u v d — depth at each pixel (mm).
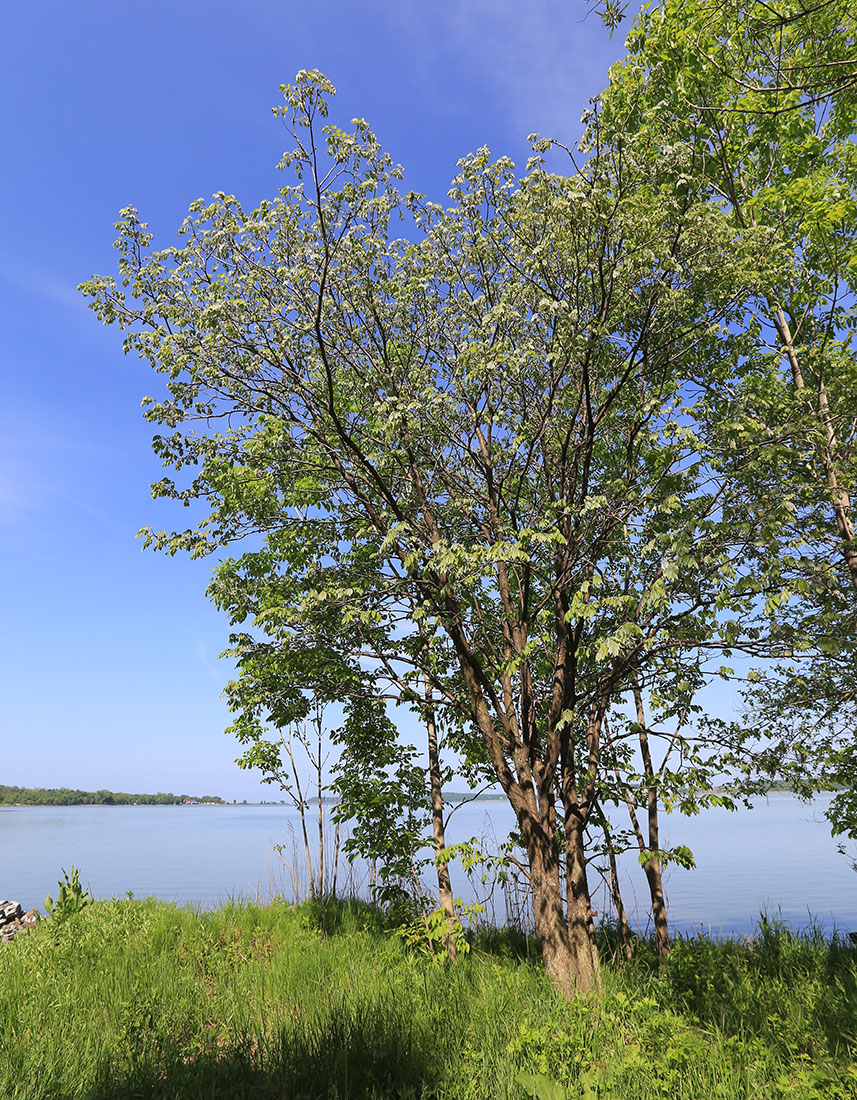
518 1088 5191
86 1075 5371
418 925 10195
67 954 9211
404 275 9750
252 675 11539
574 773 9703
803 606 9445
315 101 8180
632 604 8906
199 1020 6859
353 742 12320
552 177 8281
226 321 8969
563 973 8250
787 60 8070
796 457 8555
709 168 10773
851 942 10133
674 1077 5250
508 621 9969
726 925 15656
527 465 9758
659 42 8875
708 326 9125
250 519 10562
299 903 13586
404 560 8414
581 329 8234
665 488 9352
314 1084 5242
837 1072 5352
